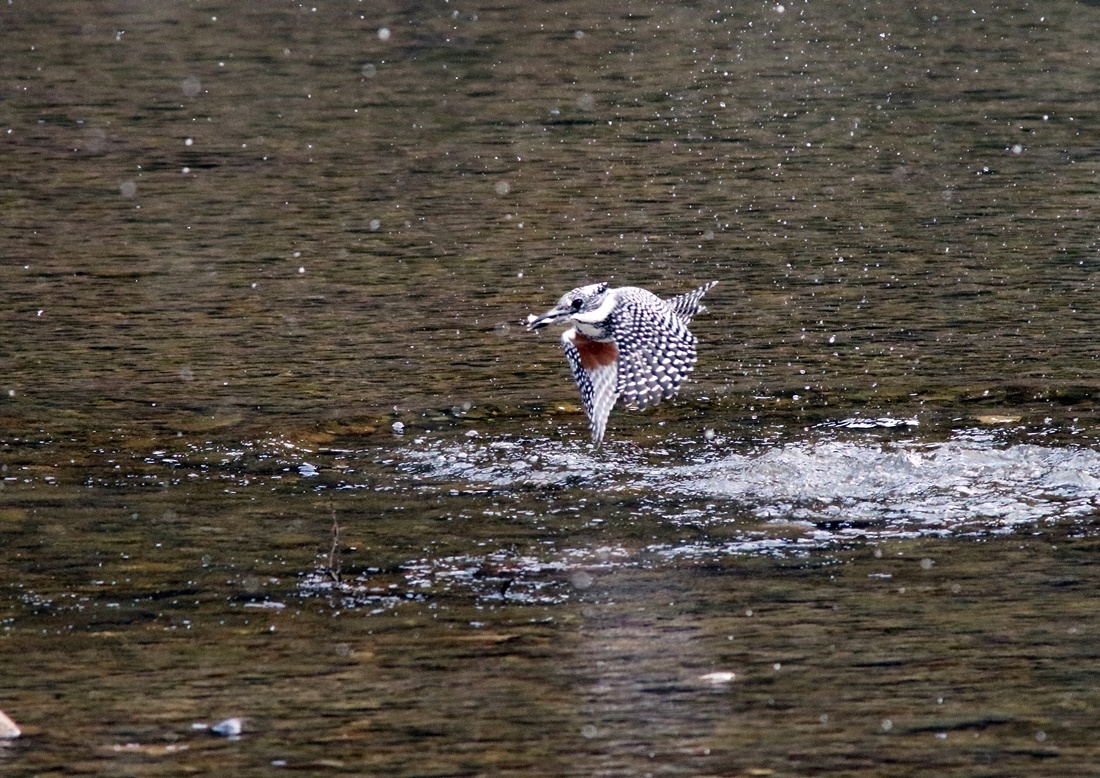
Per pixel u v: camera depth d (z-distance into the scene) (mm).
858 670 9062
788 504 12219
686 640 9586
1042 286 18750
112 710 8641
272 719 8492
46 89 32656
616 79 33531
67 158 26656
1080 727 8227
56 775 7801
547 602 10312
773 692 8758
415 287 19219
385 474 13023
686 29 39812
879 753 7938
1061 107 29938
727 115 29859
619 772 7758
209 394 15164
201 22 41188
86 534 11656
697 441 13750
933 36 38375
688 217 22531
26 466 13141
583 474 12992
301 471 13094
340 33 39531
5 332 17297
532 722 8398
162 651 9547
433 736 8227
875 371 15688
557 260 20391
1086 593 10281
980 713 8422
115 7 43531
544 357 16422
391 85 33062
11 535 11617
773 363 16016
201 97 31859
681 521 11883
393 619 10062
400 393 15234
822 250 20641
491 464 13234
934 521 11797
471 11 42844
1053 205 22781
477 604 10305
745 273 19625
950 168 25328
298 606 10305
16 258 20531
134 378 15656
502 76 33969
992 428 13883
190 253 20844
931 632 9633
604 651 9430
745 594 10391
